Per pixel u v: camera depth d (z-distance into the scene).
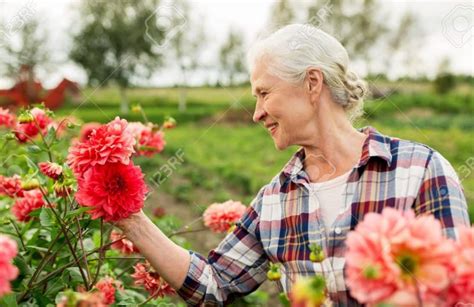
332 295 1.72
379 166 1.76
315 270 1.76
